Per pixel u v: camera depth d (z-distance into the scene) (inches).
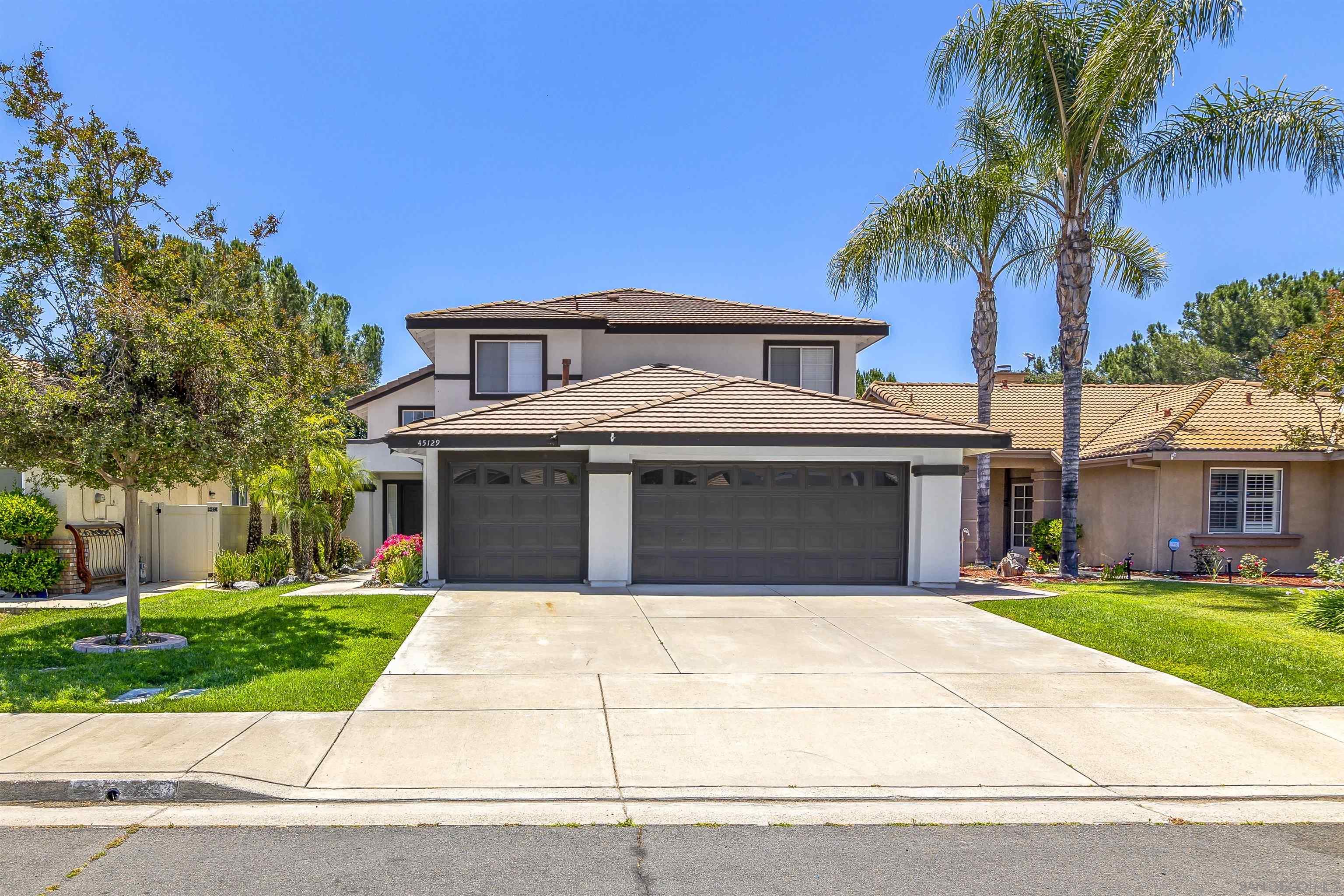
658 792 210.8
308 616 415.8
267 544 649.0
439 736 244.2
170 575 666.2
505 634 380.5
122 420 323.3
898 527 551.8
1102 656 347.6
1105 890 164.1
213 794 205.2
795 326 757.3
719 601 478.0
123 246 430.0
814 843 184.5
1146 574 685.3
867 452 548.4
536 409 575.5
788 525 548.7
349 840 183.6
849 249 659.4
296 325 685.9
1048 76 586.6
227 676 300.5
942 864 175.2
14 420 315.3
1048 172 636.1
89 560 586.2
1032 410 876.6
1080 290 601.9
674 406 560.7
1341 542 663.8
